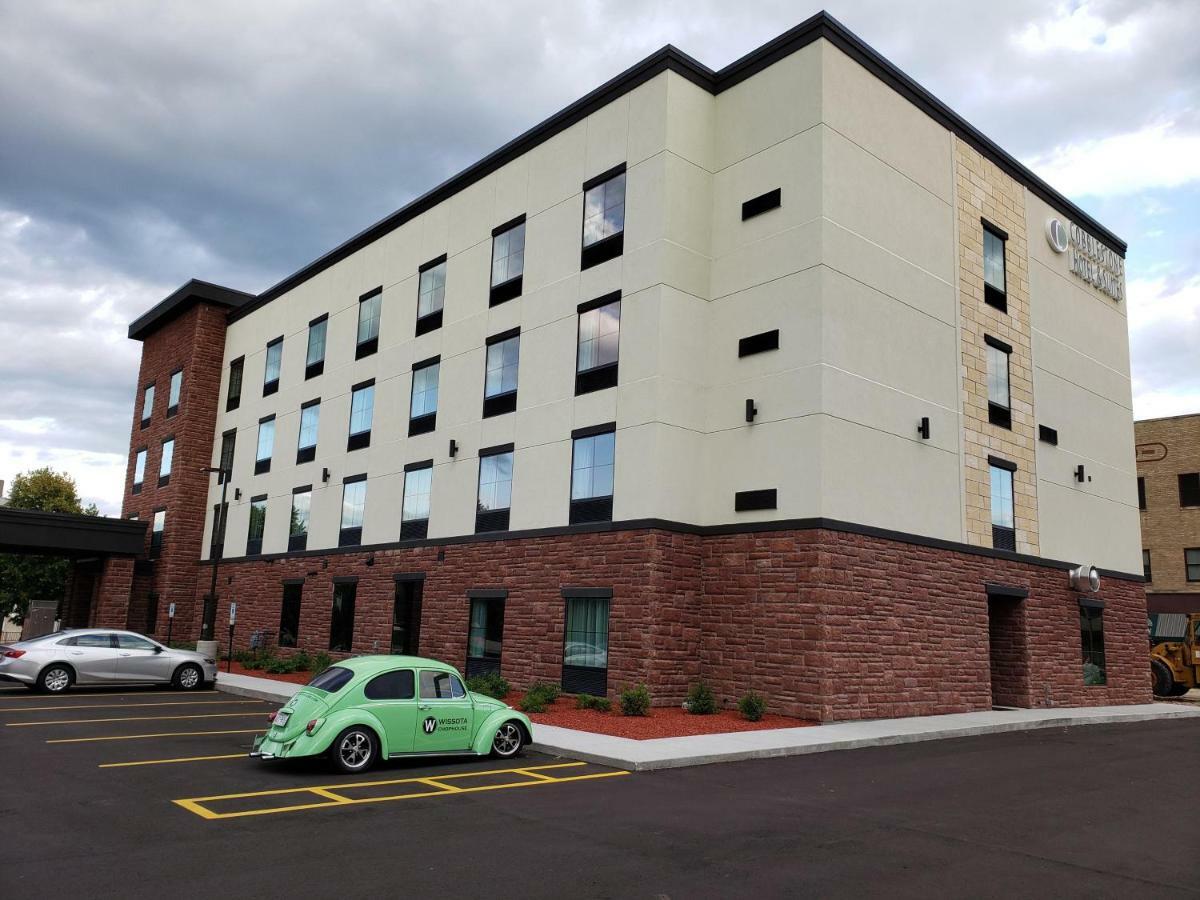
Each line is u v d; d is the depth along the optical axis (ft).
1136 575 94.84
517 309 80.94
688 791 37.14
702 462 68.44
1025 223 87.04
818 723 57.82
